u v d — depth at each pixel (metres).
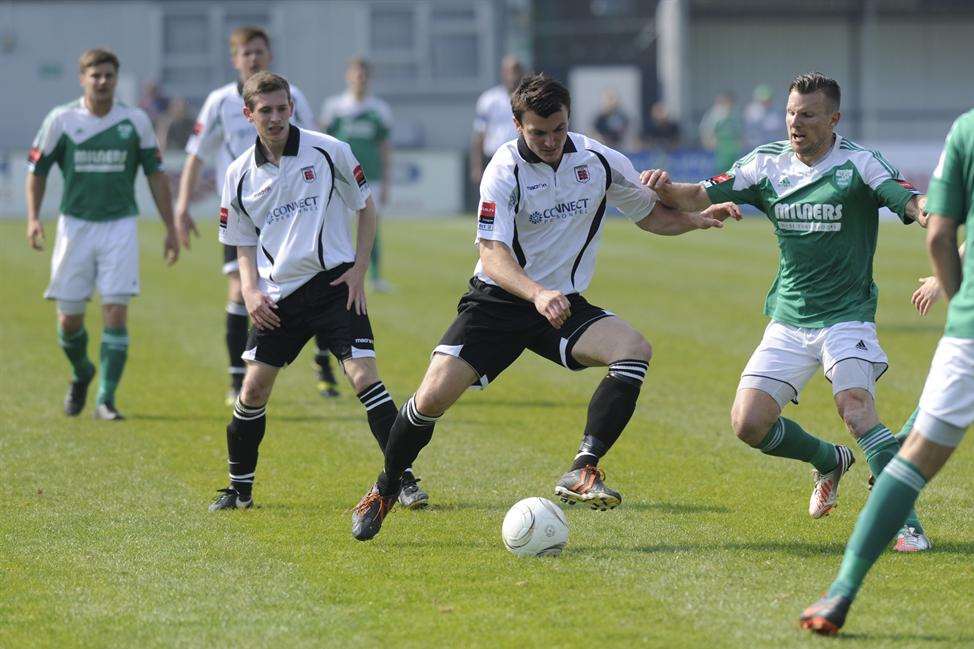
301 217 21.98
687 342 42.09
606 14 128.88
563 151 20.06
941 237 16.06
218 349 41.22
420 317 47.28
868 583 18.05
